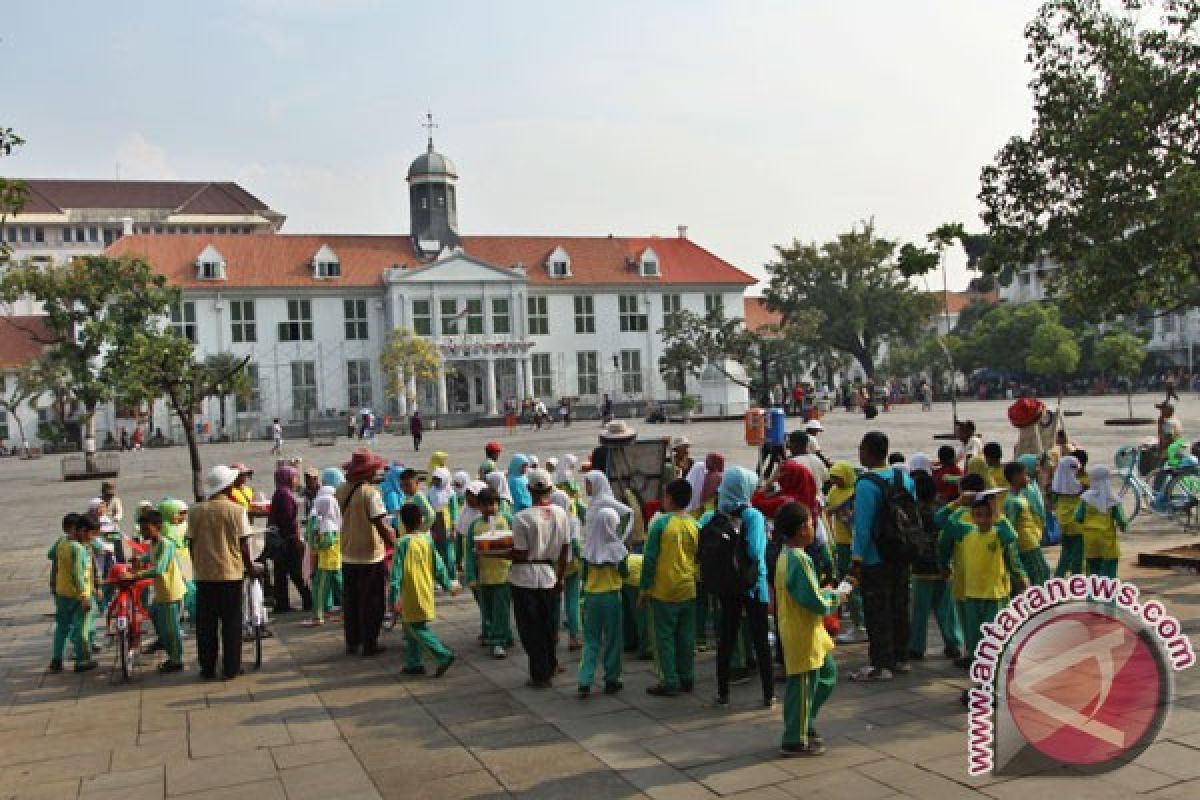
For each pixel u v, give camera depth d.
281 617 11.84
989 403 58.09
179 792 6.23
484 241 69.69
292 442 50.94
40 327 65.00
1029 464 11.53
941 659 8.48
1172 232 10.61
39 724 7.82
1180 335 70.75
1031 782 5.57
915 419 41.97
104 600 11.21
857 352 70.12
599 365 68.56
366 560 9.69
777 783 5.83
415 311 63.28
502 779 6.18
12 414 58.28
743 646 8.11
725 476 7.41
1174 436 16.08
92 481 32.62
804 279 68.75
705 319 60.88
